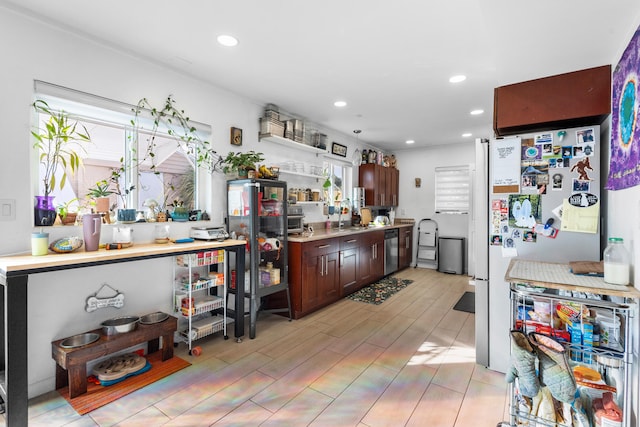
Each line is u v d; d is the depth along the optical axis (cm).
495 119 230
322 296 369
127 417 180
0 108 184
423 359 250
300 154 426
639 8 140
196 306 269
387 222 590
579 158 199
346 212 542
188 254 248
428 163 620
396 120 429
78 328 219
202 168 305
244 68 269
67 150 224
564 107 208
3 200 186
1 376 175
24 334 160
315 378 222
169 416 181
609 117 196
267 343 278
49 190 208
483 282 240
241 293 284
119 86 236
